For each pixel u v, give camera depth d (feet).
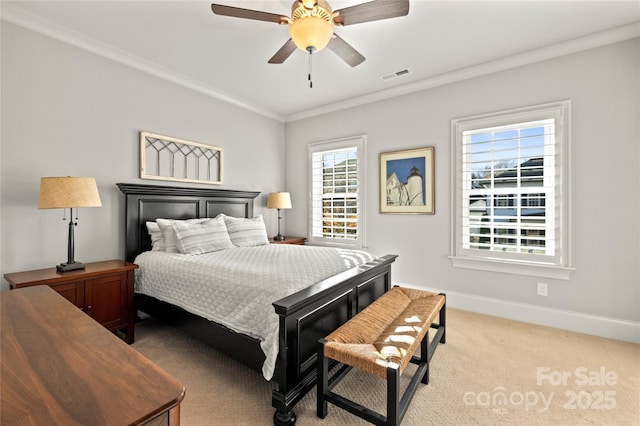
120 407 2.05
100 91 9.12
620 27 8.00
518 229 9.71
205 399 5.85
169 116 10.91
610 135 8.35
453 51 9.32
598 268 8.59
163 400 2.14
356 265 8.25
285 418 5.05
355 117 13.50
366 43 8.85
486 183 10.40
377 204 12.86
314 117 14.87
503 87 9.95
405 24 7.93
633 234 8.14
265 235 11.93
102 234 9.21
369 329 5.78
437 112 11.29
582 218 8.76
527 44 8.93
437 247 11.37
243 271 6.72
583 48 8.63
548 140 9.27
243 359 5.97
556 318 9.14
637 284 8.12
